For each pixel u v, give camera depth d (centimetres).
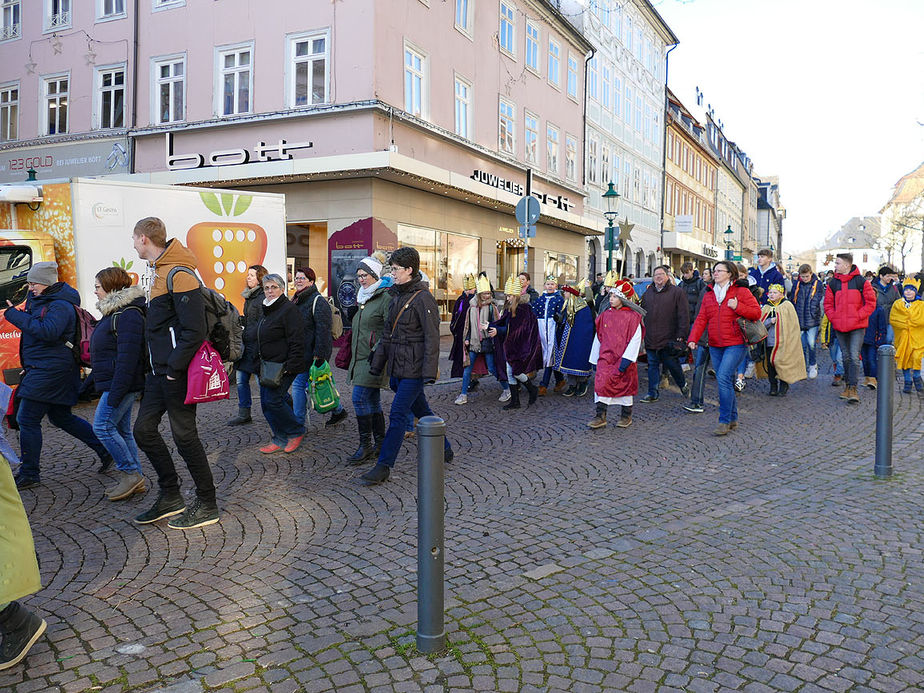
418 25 1886
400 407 599
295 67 1794
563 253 2931
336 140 1747
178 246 479
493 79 2303
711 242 5609
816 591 384
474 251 2242
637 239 3825
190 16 1909
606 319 833
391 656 319
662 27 4044
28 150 2172
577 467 659
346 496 568
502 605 370
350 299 1752
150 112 1981
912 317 1030
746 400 1027
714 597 378
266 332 678
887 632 339
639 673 305
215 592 391
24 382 588
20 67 2184
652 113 4047
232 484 602
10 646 313
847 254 978
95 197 991
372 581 404
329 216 1780
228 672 307
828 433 797
